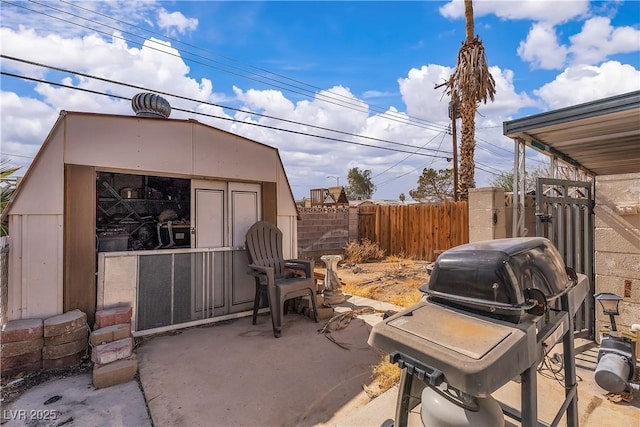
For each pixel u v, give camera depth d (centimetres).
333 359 319
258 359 320
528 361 120
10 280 313
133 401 248
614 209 290
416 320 140
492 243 163
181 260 415
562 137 362
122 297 371
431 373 113
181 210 572
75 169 348
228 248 456
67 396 255
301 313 471
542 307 133
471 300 140
